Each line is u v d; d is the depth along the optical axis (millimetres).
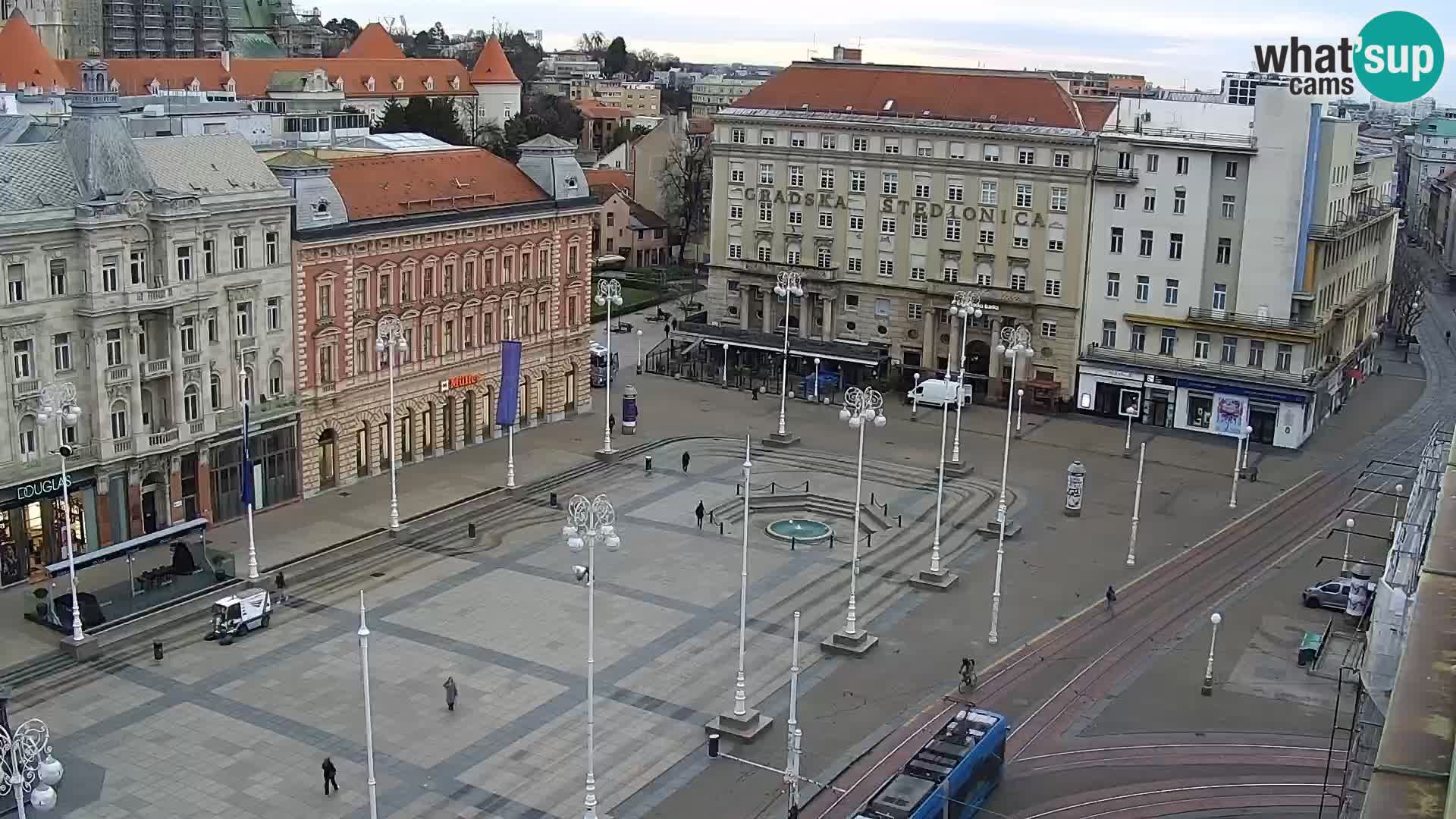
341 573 87812
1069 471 105188
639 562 91688
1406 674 19859
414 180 111562
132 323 86125
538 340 123188
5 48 191250
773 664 76188
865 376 145875
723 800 61031
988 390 140375
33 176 83500
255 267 95125
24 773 46344
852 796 61656
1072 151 133500
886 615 83938
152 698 69188
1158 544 98438
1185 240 129875
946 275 142625
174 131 119125
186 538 84125
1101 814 59594
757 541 97188
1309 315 126938
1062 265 136250
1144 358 133375
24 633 75812
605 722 68312
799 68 153375
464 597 84438
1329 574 92625
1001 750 61938
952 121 139750
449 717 68188
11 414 81062
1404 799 16797
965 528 101375
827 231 148250
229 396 94688
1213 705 71438
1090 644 79875
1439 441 81812
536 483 108000
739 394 141250
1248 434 110875
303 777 61656
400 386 109000
